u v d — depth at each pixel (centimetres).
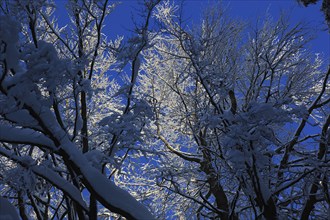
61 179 690
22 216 820
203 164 1070
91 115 1091
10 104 588
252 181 773
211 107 1102
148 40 745
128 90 723
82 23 904
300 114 698
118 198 624
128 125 685
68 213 816
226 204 1019
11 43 545
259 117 645
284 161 957
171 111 1195
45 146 646
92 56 866
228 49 1156
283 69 1152
